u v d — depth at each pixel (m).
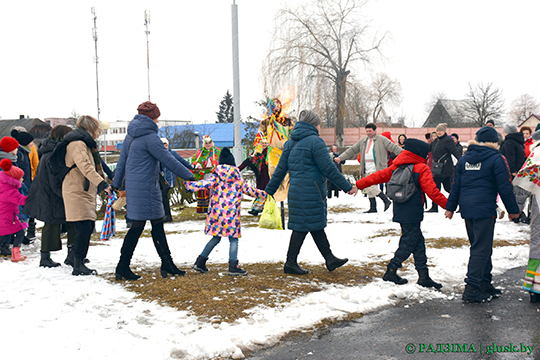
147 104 4.64
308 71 32.69
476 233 4.12
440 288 4.46
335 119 35.88
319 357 2.91
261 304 3.88
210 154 9.99
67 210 4.75
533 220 4.03
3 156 6.14
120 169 4.66
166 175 9.70
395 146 9.33
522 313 3.72
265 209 7.08
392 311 3.82
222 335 3.16
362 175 9.66
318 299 4.03
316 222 4.83
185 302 3.93
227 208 4.87
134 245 4.69
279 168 5.05
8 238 5.98
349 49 35.34
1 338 3.10
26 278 4.70
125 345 3.01
